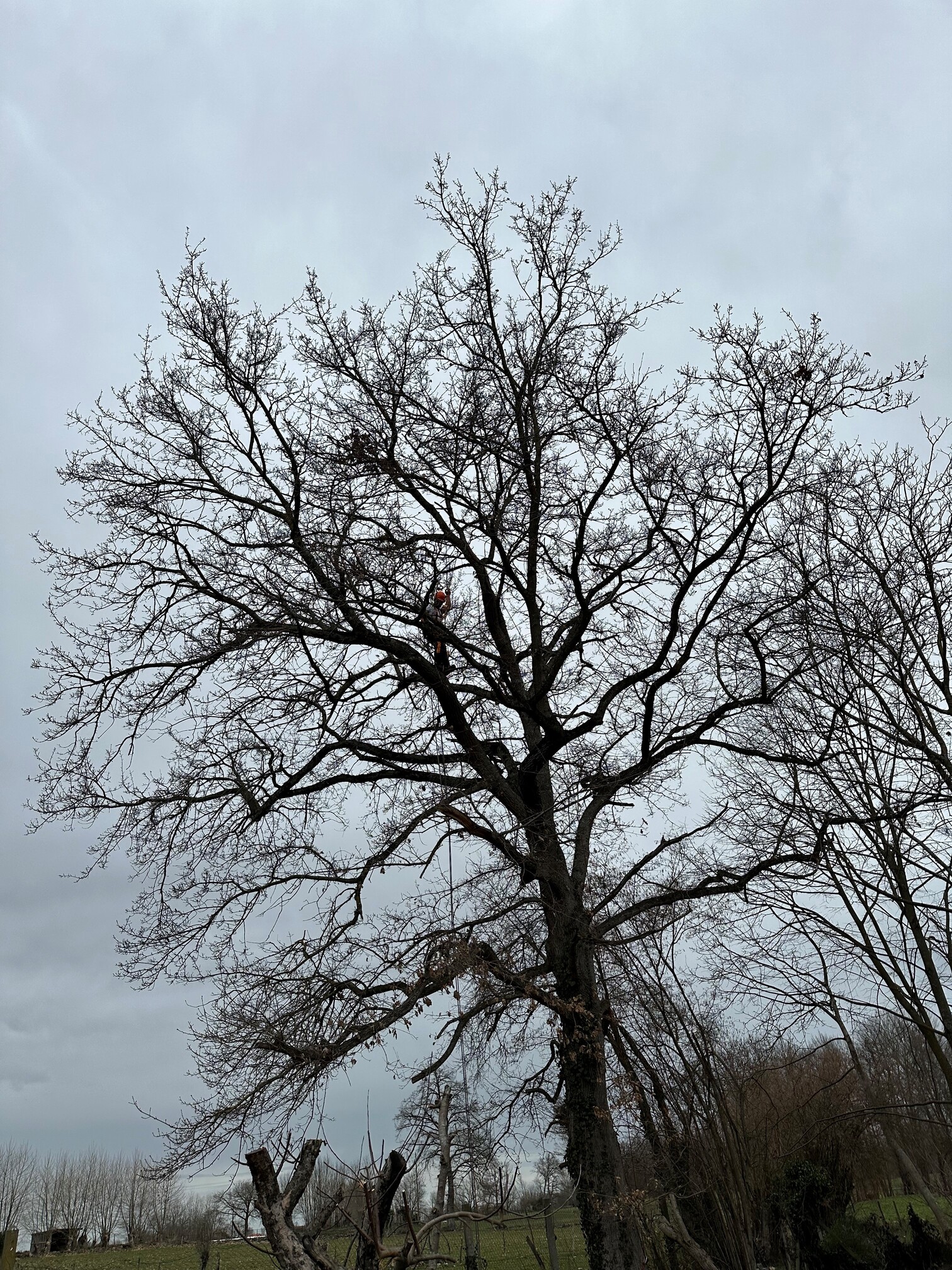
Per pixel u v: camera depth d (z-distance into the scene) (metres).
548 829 15.16
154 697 14.42
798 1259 16.27
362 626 14.90
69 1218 65.50
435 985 13.10
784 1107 17.81
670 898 14.85
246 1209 7.32
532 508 16.22
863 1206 22.95
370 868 13.94
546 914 15.32
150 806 14.10
